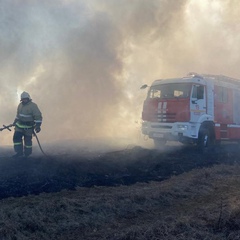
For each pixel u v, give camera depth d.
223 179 8.81
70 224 5.39
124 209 6.18
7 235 4.77
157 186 7.88
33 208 5.61
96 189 7.32
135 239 4.93
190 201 7.01
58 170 8.25
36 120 9.34
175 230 5.17
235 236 5.04
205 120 13.31
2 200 6.14
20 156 9.44
